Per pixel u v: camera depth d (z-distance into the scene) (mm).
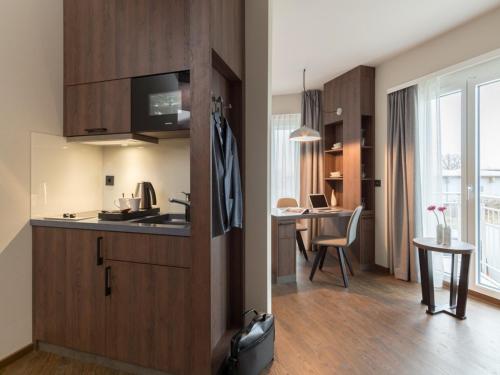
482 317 2422
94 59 2006
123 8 1901
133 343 1714
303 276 3559
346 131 4051
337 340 2084
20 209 1906
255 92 2156
